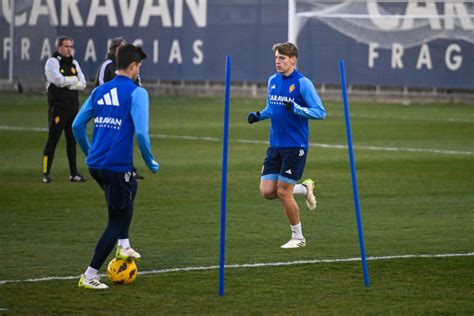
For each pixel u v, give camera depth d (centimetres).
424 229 2397
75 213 2589
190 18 7244
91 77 7444
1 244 2175
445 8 6762
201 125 5184
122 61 1748
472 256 2062
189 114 5844
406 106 6656
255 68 7100
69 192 2955
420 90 6925
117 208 1748
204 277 1856
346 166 3612
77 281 1816
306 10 6944
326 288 1773
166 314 1590
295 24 6512
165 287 1775
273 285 1795
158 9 7306
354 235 2314
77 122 1762
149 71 7394
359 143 4425
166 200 2816
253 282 1819
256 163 3694
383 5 6850
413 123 5441
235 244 2197
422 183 3188
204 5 7200
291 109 2083
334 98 7062
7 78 7531
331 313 1600
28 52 7450
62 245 2170
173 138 4559
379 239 2266
